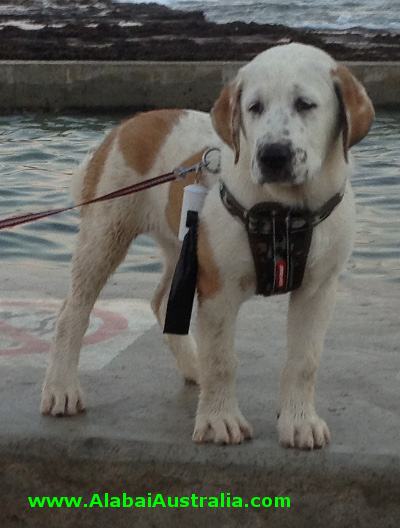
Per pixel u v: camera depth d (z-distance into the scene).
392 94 8.18
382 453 2.15
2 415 2.32
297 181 2.06
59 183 5.21
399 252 3.99
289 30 12.44
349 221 2.19
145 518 2.21
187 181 2.31
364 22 16.27
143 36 11.73
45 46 10.12
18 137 6.85
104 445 2.21
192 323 2.88
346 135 2.12
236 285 2.18
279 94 2.09
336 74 2.12
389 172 5.56
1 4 17.75
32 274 3.43
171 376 2.54
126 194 2.35
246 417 2.32
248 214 2.12
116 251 2.43
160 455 2.19
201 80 8.12
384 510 2.14
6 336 2.81
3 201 4.79
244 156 2.14
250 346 2.72
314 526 2.16
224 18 17.36
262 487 2.16
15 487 2.24
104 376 2.54
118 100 8.20
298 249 2.14
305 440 2.17
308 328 2.22
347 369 2.58
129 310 3.02
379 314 3.00
